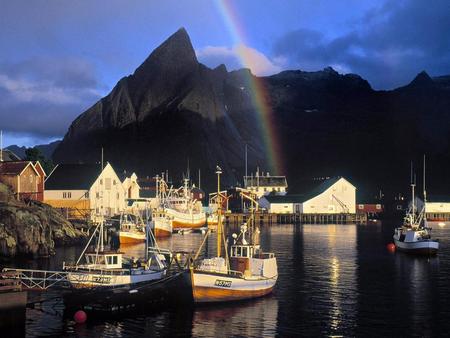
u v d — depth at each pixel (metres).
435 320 37.53
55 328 35.19
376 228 138.88
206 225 132.88
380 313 39.38
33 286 43.34
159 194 155.12
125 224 93.06
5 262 64.50
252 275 44.41
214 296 41.00
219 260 43.28
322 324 36.41
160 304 40.56
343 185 179.25
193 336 33.69
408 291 47.50
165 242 91.00
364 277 54.94
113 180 134.00
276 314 38.84
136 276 42.06
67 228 88.00
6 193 84.06
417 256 72.69
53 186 128.38
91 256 43.94
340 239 101.06
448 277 55.12
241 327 35.56
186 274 40.16
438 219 185.12
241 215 161.50
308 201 176.00
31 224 70.25
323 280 52.97
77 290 38.94
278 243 92.31
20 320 32.03
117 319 37.41
